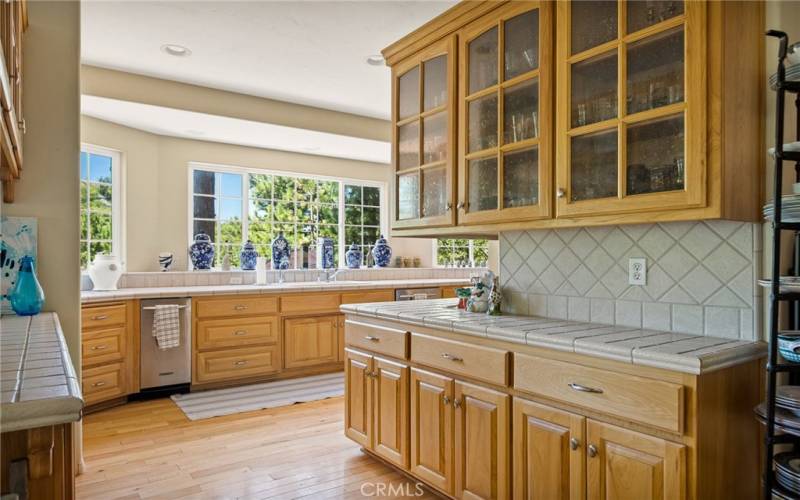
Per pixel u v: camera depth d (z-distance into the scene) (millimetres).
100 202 4363
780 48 1466
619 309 2051
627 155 1712
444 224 2418
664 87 1620
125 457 2768
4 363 1126
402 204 2734
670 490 1428
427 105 2562
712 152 1506
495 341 1971
